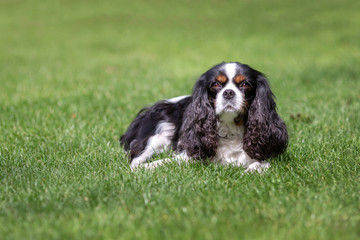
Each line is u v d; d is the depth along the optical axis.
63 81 13.64
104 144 7.20
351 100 10.28
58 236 3.92
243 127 6.27
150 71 15.54
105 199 4.79
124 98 10.98
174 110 7.05
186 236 3.87
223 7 32.47
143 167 5.85
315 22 26.14
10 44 22.97
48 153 6.80
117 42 23.05
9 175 5.68
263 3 32.78
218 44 21.67
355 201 4.68
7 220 4.33
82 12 32.75
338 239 3.85
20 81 13.70
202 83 6.31
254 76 6.20
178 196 4.87
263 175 5.62
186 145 6.41
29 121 8.71
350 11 28.41
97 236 3.95
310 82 13.01
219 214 4.40
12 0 37.34
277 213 4.39
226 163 6.31
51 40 24.19
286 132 6.50
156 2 34.84
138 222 4.23
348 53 18.20
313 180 5.35
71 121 8.62
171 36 24.28
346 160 6.06
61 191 5.04
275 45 20.81
